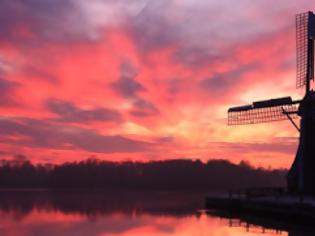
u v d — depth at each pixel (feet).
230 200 152.76
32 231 105.91
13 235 100.01
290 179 150.10
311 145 143.33
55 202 225.35
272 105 157.99
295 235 92.84
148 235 97.86
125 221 123.65
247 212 140.26
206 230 103.45
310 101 145.38
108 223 119.75
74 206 191.62
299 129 148.66
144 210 162.91
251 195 156.46
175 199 255.50
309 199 126.82
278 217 120.47
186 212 150.30
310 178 142.31
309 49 151.43
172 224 114.93
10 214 151.84
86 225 116.16
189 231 102.17
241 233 97.76
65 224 119.14
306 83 148.77
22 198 277.85
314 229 102.89
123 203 209.97
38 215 147.33
